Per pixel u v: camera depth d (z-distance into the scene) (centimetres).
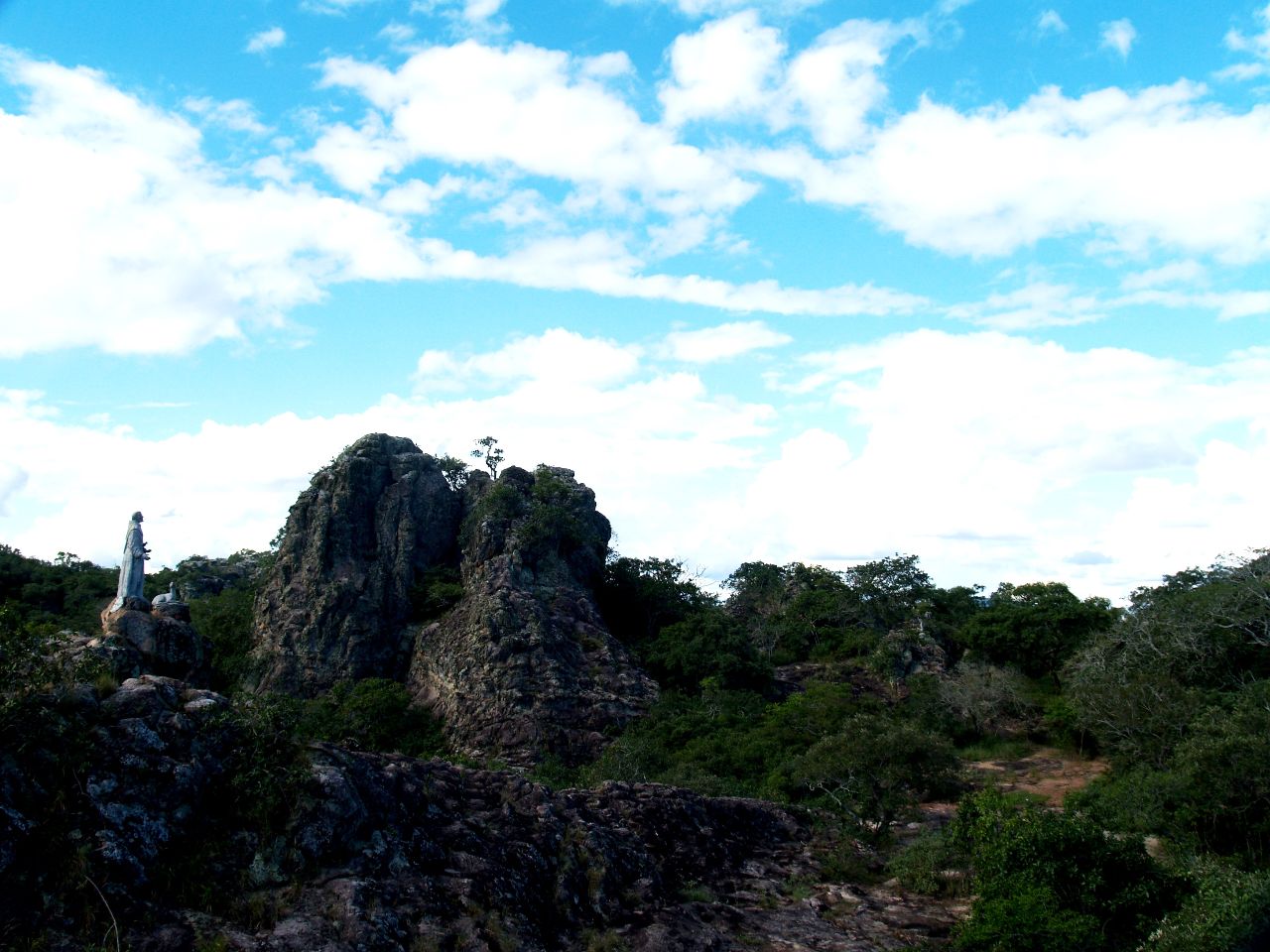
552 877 2405
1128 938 2469
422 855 2162
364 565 7838
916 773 3728
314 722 5806
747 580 11475
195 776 1928
